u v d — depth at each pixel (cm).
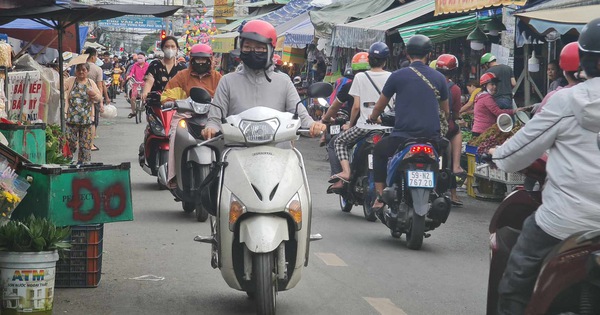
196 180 935
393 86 862
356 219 1035
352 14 2208
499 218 505
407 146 827
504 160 459
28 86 1183
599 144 399
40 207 625
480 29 1512
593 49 422
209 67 1041
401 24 1789
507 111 1221
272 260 554
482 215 1105
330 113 1048
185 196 948
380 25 1841
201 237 628
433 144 838
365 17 2159
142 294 655
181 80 1041
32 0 993
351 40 1895
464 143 1355
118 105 3556
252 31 634
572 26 1079
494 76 1241
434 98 852
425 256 834
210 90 1045
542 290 419
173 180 980
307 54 2784
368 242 894
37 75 1194
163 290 669
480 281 735
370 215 1010
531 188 550
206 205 618
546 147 439
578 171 422
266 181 557
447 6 1488
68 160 909
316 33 2188
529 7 1298
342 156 1016
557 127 431
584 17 1098
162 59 1241
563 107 429
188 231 914
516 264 454
